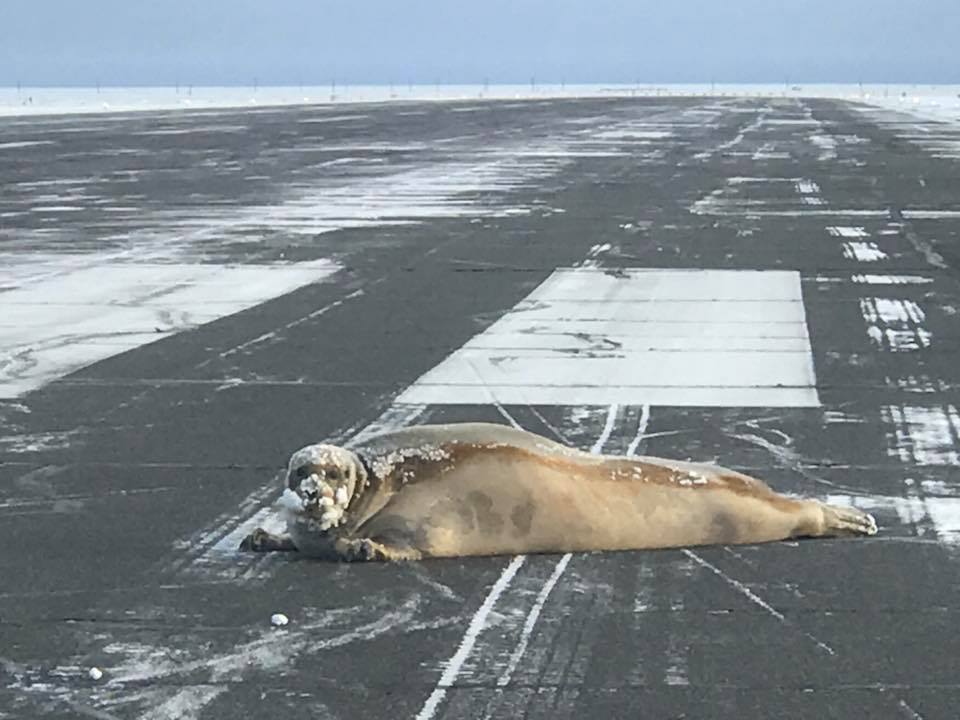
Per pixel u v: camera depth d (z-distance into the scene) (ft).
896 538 20.68
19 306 42.63
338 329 38.63
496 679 15.56
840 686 15.30
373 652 16.35
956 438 26.68
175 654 16.33
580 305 42.86
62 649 16.49
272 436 26.86
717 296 44.60
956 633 16.88
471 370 33.01
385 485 19.75
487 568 19.15
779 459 25.12
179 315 41.04
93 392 30.78
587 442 26.21
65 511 22.15
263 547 20.12
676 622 17.24
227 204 77.41
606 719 14.52
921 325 39.27
